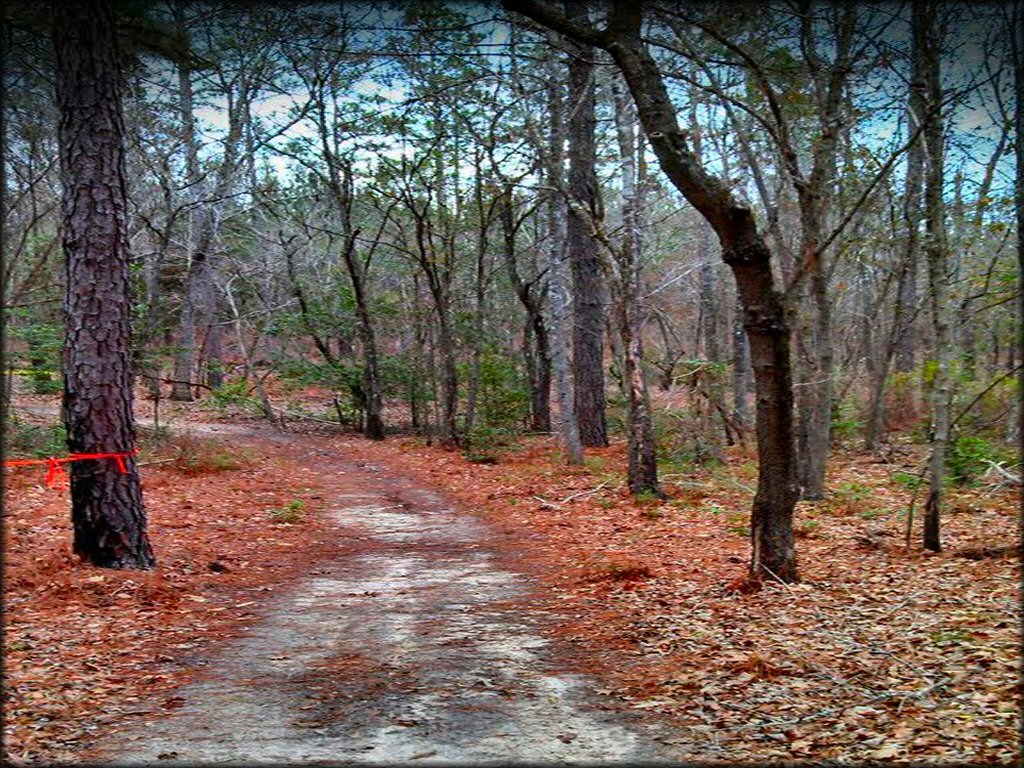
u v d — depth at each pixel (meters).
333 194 27.70
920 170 14.73
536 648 6.28
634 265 14.24
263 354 41.50
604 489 15.62
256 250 33.88
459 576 9.39
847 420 23.34
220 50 20.95
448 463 21.36
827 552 9.48
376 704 5.01
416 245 32.88
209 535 11.20
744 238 7.18
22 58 13.14
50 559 8.26
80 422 8.40
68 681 5.34
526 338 28.39
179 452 18.23
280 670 5.76
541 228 32.25
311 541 11.71
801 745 4.16
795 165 7.72
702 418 19.22
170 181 23.50
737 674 5.30
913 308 20.61
